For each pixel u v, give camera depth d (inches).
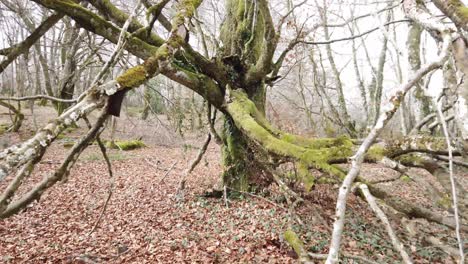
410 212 167.2
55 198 424.8
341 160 189.5
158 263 268.8
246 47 375.6
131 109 1035.3
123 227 342.0
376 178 445.1
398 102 81.4
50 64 943.0
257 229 316.8
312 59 591.5
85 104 115.4
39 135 98.2
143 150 749.3
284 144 218.8
